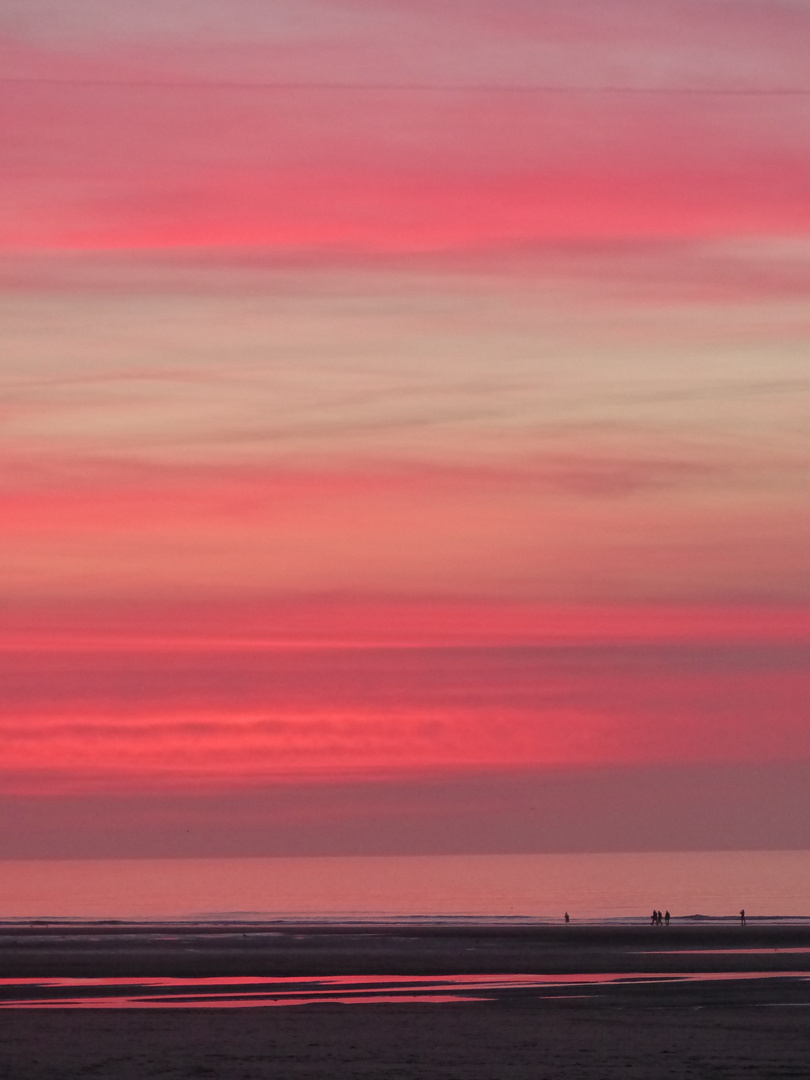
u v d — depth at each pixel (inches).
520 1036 6318.9
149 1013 7347.4
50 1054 5708.7
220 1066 5378.9
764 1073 5206.7
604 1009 7598.4
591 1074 5182.1
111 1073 5211.6
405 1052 5762.8
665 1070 5280.5
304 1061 5506.9
